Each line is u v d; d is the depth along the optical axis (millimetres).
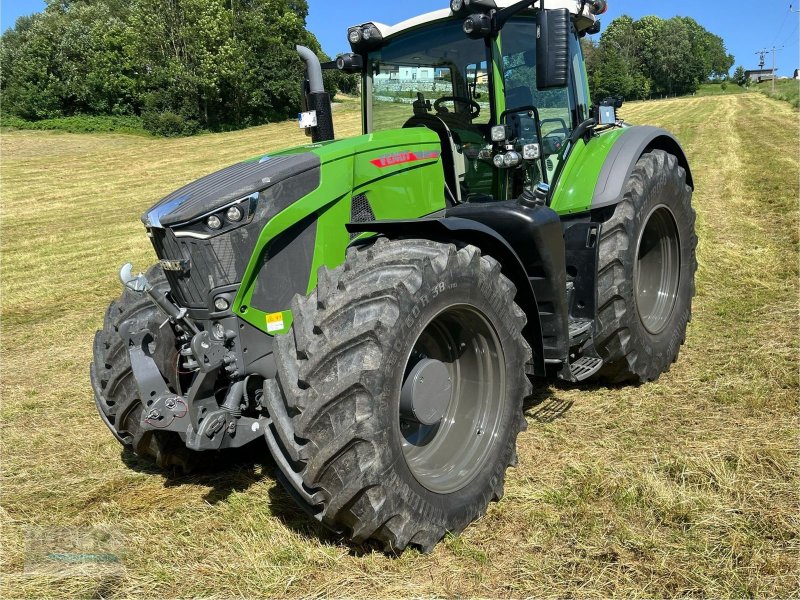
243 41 43844
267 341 2738
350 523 2387
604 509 2688
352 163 2959
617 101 4680
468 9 3258
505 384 2869
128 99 43969
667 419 3473
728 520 2547
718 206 9406
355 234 2986
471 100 3486
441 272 2531
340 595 2287
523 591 2258
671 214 4258
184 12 42781
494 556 2473
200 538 2684
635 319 3799
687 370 4109
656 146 4562
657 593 2201
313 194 2801
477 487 2713
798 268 5879
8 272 9172
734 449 3076
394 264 2514
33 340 6039
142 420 2697
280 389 2502
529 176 3664
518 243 3152
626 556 2400
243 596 2311
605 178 3809
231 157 25500
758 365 3982
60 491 3168
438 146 3375
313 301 2547
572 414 3625
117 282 8344
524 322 2971
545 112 3787
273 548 2555
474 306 2697
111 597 2342
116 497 3090
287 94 45594
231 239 2617
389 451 2330
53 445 3723
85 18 49406
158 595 2342
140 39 42375
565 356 3295
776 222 8008
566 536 2535
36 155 26609
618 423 3465
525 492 2857
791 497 2670
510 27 3498
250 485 3146
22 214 14891
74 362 5332
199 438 2496
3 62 45094
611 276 3713
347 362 2309
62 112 42875
